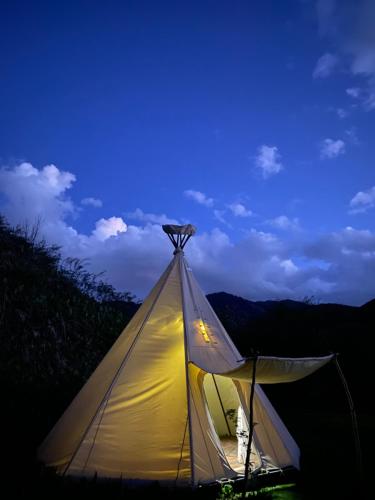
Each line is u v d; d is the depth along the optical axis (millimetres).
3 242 13867
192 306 6445
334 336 14375
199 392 5559
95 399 5488
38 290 12945
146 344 5844
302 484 5488
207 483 4895
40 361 10742
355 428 5363
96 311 13953
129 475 4855
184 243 7355
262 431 5895
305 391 12922
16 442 6488
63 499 4387
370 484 5578
